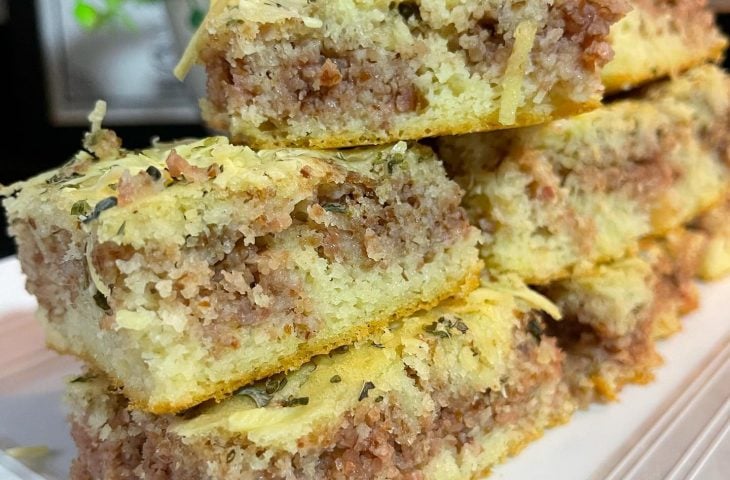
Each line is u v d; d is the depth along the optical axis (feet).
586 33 0.51
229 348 0.45
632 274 0.61
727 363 0.62
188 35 1.01
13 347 0.69
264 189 0.45
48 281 0.52
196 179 0.44
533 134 0.57
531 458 0.54
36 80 1.41
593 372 0.60
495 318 0.53
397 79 0.51
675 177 0.68
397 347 0.49
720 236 0.75
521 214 0.57
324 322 0.48
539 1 0.50
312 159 0.48
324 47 0.51
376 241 0.49
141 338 0.43
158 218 0.42
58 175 0.52
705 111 0.70
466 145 0.57
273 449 0.43
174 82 1.45
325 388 0.46
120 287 0.42
